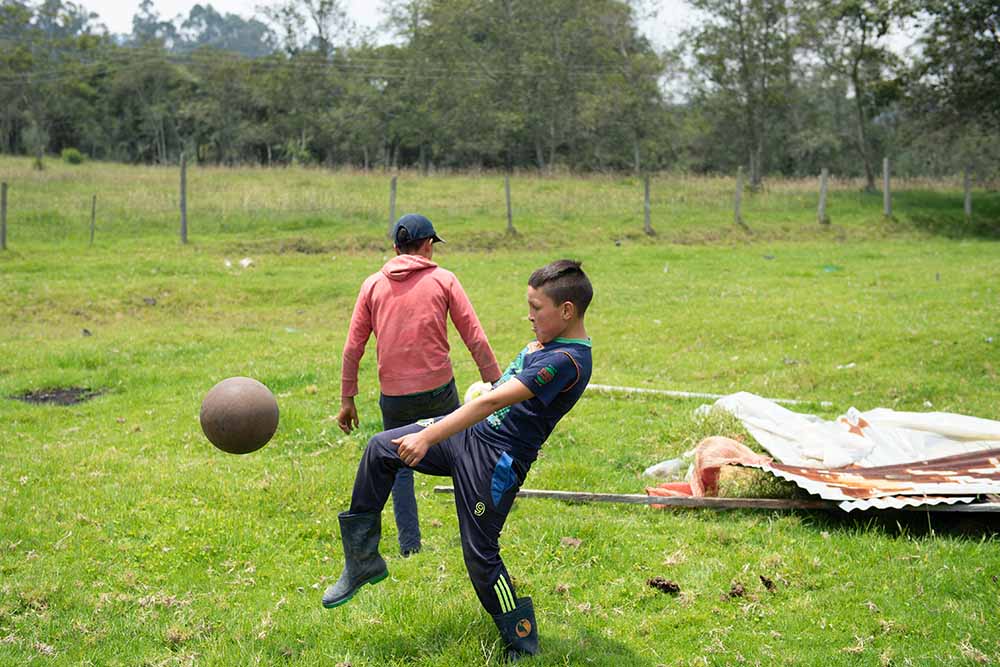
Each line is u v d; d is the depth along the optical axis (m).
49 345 13.35
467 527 3.96
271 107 66.12
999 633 4.23
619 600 4.74
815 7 38.72
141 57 75.75
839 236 27.73
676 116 55.97
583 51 54.72
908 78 37.50
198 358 12.18
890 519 5.70
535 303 3.99
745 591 4.79
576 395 3.99
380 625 4.40
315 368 11.04
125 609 4.63
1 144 75.62
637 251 23.05
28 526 5.72
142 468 7.09
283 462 7.33
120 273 19.06
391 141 63.81
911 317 13.16
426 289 5.19
